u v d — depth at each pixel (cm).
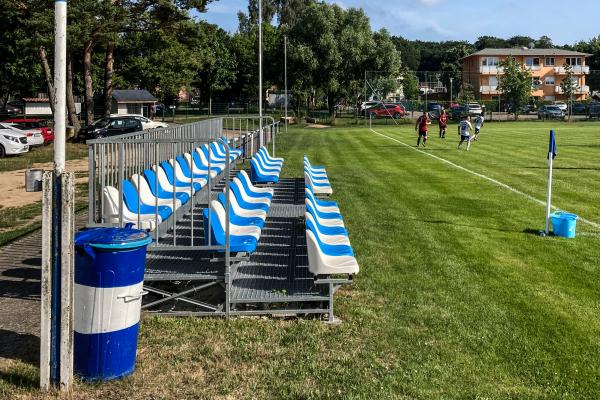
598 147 2814
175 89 6475
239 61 8381
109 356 506
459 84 8650
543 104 6644
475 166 2075
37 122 3147
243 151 1841
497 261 874
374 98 6700
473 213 1238
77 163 2428
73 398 478
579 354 559
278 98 8500
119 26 3266
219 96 8675
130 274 510
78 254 504
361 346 575
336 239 784
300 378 509
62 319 481
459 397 478
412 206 1315
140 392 488
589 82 7406
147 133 1105
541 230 1077
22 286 757
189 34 3722
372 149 2788
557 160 2256
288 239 896
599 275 809
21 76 6412
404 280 781
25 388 491
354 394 480
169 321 639
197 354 557
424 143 2938
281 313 651
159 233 829
